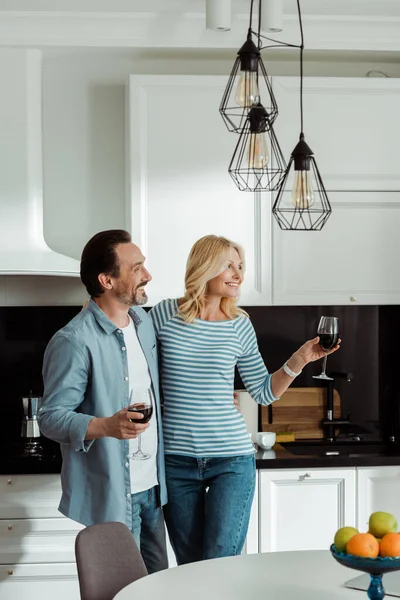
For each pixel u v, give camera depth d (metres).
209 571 2.25
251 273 3.99
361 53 4.15
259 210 3.98
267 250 3.98
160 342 3.18
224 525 3.02
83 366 2.84
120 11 3.89
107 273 2.90
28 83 3.84
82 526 3.69
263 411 4.33
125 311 2.99
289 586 2.12
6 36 3.93
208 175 3.96
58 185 4.22
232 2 3.74
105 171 4.23
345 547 1.86
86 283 2.95
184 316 3.14
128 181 4.01
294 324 4.39
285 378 3.19
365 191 4.03
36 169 3.85
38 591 3.70
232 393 3.16
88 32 3.94
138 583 2.15
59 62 4.20
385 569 1.81
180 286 3.96
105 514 2.84
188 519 3.11
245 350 3.24
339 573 2.22
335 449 4.09
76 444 2.72
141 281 2.93
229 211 3.97
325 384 4.40
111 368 2.88
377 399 4.43
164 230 3.95
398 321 4.43
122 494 2.86
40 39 3.94
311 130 4.00
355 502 3.80
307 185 2.75
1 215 3.80
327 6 3.85
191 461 3.07
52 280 4.22
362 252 4.04
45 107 4.20
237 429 3.11
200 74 4.25
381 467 3.81
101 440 2.84
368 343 4.43
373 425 4.43
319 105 4.00
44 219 4.21
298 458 3.76
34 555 3.68
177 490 3.11
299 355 3.16
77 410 2.94
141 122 3.92
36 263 3.68
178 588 2.11
